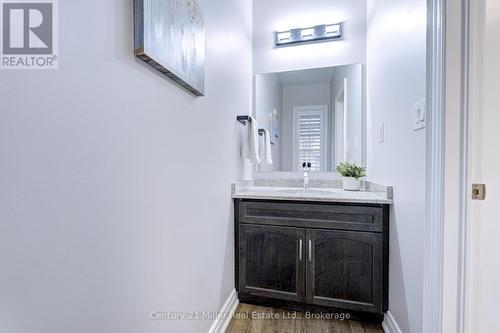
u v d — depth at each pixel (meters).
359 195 1.75
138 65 0.83
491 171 0.96
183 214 1.12
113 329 0.73
